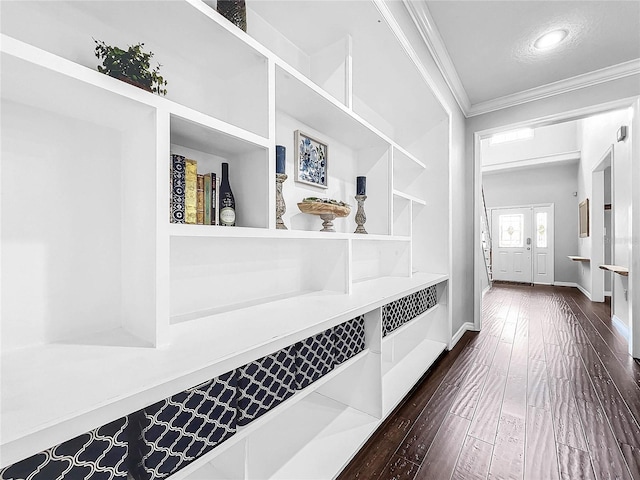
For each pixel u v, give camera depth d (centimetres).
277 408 107
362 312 141
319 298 157
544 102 306
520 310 428
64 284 91
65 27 91
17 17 83
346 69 171
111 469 67
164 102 87
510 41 234
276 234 122
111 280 100
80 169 93
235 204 130
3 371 71
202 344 89
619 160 361
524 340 299
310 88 139
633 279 255
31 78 68
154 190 87
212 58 120
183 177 109
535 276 706
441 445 145
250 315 122
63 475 60
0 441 47
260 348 91
